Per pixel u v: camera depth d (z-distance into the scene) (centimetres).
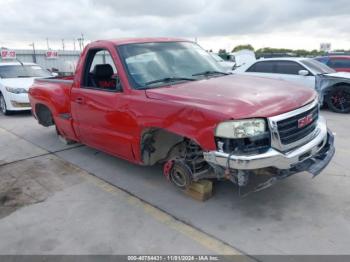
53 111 545
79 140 516
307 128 334
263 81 395
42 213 360
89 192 407
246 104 298
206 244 293
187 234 309
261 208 348
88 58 458
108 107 404
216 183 408
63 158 537
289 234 300
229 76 425
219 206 356
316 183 398
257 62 938
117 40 431
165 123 332
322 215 329
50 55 2945
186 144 361
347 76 808
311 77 830
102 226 329
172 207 360
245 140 290
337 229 304
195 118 304
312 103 346
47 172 480
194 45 490
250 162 284
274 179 305
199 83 376
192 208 355
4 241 311
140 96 362
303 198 364
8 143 645
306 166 329
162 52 430
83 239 308
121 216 346
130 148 391
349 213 330
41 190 420
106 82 450
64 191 414
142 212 352
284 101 316
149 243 298
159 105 337
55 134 696
